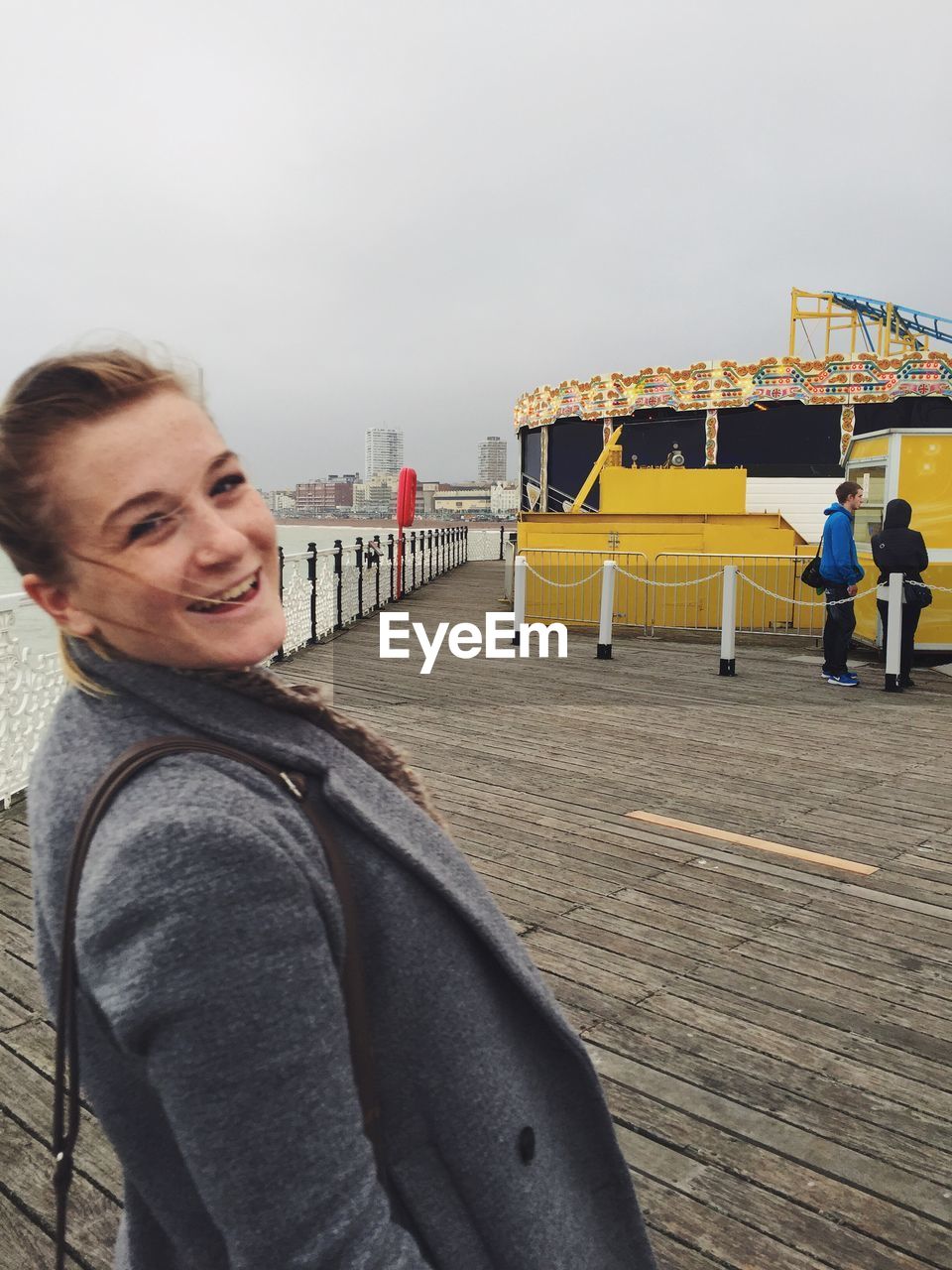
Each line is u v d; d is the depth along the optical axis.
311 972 0.72
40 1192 2.40
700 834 4.95
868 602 10.91
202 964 0.68
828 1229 2.29
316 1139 0.71
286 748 0.83
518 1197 0.87
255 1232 0.70
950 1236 2.27
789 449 15.87
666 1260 2.19
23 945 3.67
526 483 19.61
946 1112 2.73
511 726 7.36
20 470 0.77
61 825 0.78
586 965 3.56
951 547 10.05
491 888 4.25
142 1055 0.71
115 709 0.81
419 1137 0.83
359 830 0.82
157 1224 0.90
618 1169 0.99
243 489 0.85
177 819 0.70
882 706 8.15
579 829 5.02
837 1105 2.75
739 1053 3.01
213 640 0.81
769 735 7.12
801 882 4.34
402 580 17.03
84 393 0.77
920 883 4.34
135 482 0.77
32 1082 2.84
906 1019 3.21
